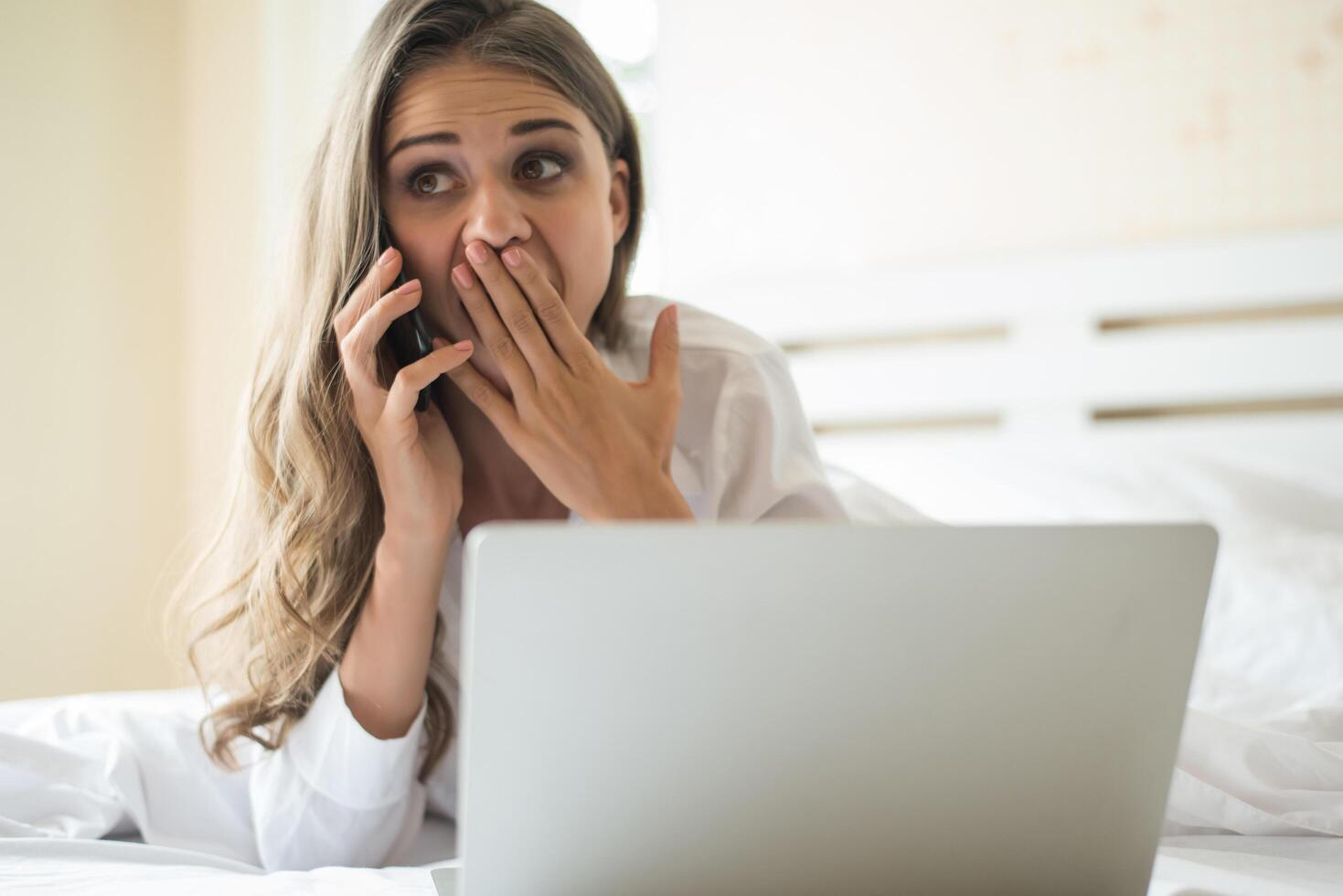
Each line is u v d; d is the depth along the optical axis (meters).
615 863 0.52
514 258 0.88
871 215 2.58
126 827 0.99
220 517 1.17
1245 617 1.37
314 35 2.59
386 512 0.93
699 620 0.50
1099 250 2.35
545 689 0.49
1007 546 0.53
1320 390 2.18
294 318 1.01
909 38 2.54
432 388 0.97
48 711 1.08
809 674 0.52
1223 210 2.30
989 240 2.48
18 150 2.28
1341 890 0.63
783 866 0.54
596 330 1.08
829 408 2.58
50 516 2.30
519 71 0.92
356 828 0.95
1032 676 0.55
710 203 2.73
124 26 2.48
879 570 0.52
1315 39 2.23
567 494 0.91
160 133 2.54
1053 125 2.42
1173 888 0.63
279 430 1.00
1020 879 0.58
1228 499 1.86
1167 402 2.31
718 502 1.01
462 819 0.50
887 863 0.56
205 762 1.01
